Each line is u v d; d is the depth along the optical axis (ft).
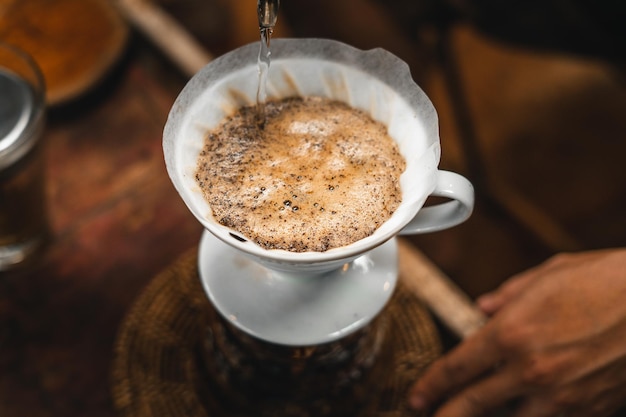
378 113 1.22
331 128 1.22
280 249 1.09
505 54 3.98
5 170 1.66
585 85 3.84
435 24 2.91
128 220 1.98
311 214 1.13
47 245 1.92
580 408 1.67
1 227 1.79
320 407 1.49
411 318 1.75
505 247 3.34
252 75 1.20
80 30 2.18
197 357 1.59
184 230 1.98
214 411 1.56
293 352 1.29
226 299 1.28
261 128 1.21
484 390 1.65
